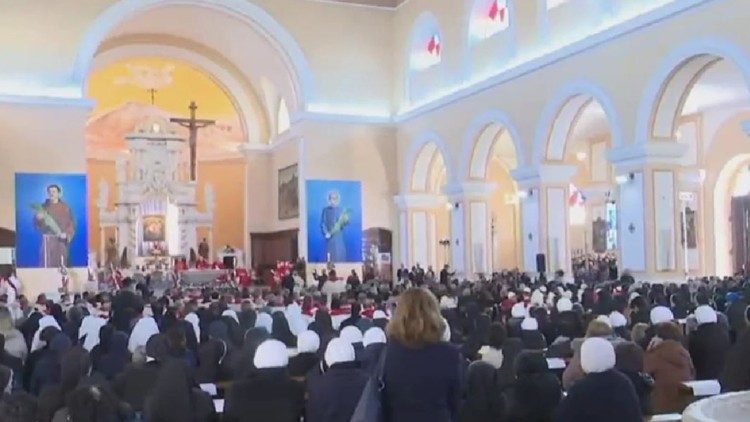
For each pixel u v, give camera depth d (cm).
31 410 611
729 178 3061
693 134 3142
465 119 2947
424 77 3278
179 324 1159
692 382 790
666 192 2122
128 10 3078
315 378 641
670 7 1991
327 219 3334
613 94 2216
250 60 3694
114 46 3609
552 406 655
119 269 3356
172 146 3794
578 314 1269
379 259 3403
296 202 3462
